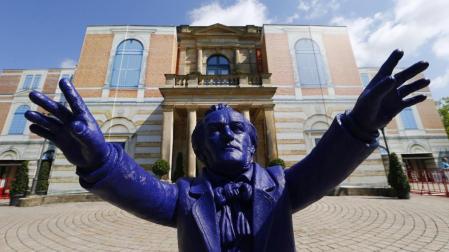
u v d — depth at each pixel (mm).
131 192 1216
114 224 6902
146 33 16438
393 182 10875
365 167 13391
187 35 17891
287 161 13984
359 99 1138
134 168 1250
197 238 1214
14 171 20953
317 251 4355
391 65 1130
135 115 14438
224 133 1434
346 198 10961
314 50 16375
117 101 14641
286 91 15297
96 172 1085
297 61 16016
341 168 1248
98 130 1077
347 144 1165
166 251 4617
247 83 13539
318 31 16906
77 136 985
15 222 7203
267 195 1295
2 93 22828
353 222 6410
